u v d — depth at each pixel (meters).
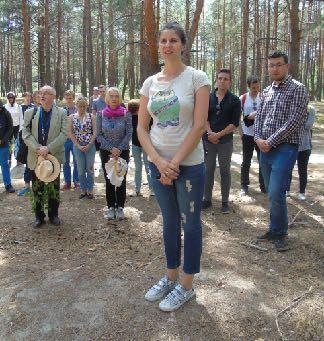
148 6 9.16
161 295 3.39
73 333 2.97
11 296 3.48
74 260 4.24
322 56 40.75
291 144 4.34
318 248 4.48
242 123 6.82
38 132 5.09
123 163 5.43
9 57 46.06
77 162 6.69
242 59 23.66
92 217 5.75
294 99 4.24
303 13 25.03
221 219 5.62
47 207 5.22
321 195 6.86
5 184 7.17
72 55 48.47
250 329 3.00
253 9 30.19
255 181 8.13
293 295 3.47
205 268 4.00
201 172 3.03
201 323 3.06
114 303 3.35
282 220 4.55
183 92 2.88
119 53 32.34
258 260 4.20
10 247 4.61
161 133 2.97
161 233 5.06
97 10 29.38
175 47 2.84
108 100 5.59
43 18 25.39
